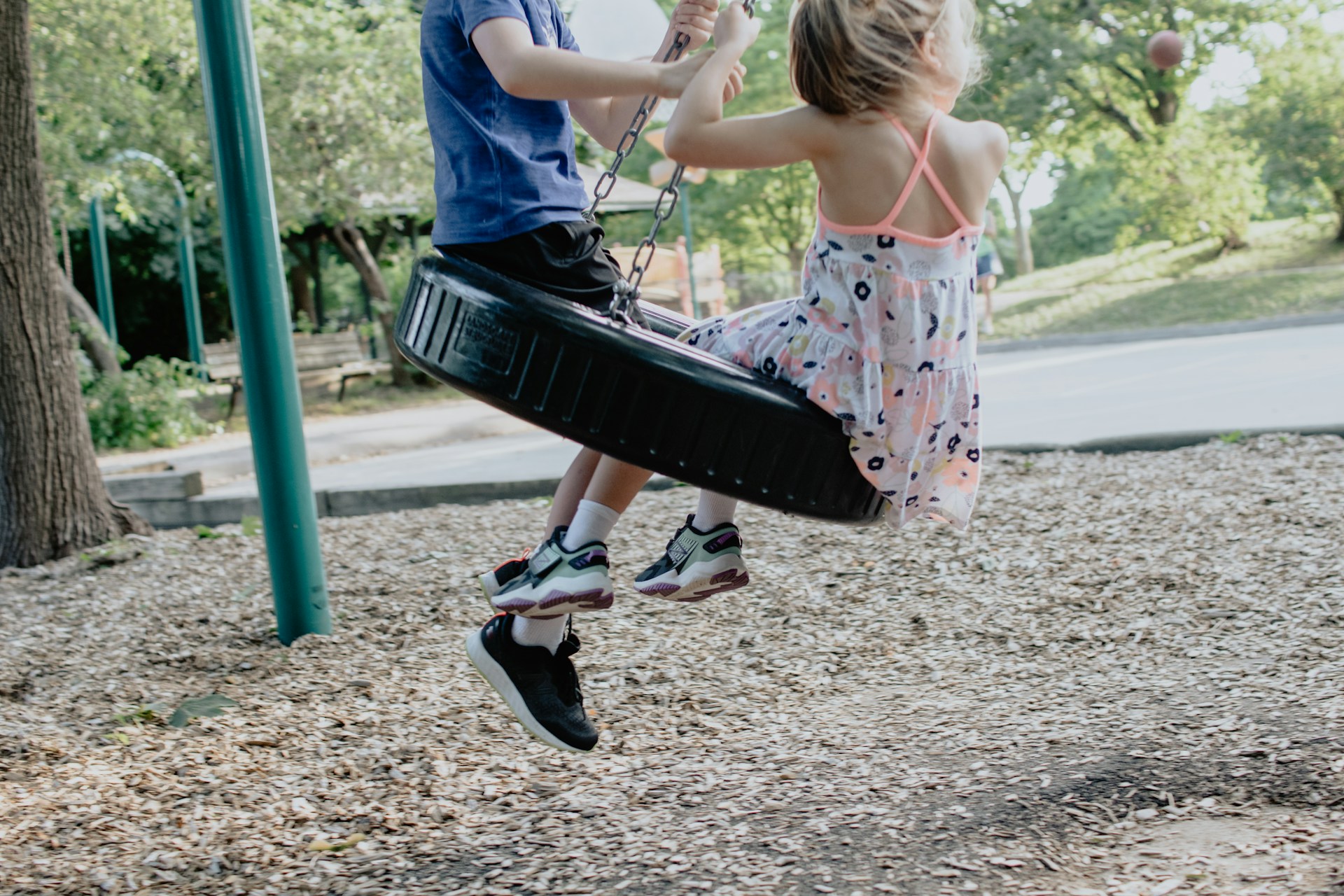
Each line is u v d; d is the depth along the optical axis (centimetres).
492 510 706
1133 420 825
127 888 276
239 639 493
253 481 928
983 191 212
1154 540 525
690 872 265
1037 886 242
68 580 611
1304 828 254
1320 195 2147
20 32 627
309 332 2227
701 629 466
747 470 209
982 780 301
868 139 201
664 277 1797
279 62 1470
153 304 2539
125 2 1340
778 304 230
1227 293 1870
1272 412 791
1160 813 272
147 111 1477
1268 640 400
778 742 351
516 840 293
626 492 230
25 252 643
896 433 212
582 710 263
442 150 229
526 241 222
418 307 221
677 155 204
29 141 645
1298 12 2089
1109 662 401
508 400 206
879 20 198
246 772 348
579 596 225
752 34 211
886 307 206
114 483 796
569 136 241
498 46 216
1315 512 536
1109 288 2097
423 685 421
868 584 505
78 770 353
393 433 1173
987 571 509
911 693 389
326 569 590
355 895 268
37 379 647
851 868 259
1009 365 1409
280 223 1591
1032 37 2166
